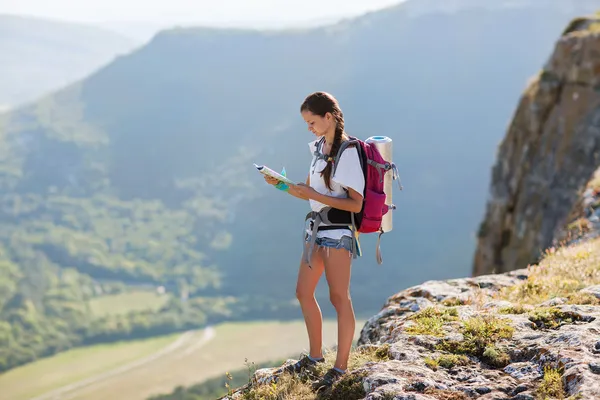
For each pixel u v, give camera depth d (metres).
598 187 11.37
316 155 3.92
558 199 19.36
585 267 6.54
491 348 4.02
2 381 170.38
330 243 3.89
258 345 191.50
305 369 4.20
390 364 3.96
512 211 21.53
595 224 9.89
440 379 3.78
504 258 21.61
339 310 3.96
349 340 3.99
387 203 4.07
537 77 22.06
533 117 21.20
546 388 3.49
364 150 3.83
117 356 190.50
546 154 20.39
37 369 179.50
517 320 4.52
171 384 156.62
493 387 3.63
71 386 163.62
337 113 3.79
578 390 3.32
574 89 20.03
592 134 19.03
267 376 4.29
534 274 6.48
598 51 19.58
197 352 187.25
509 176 22.05
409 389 3.63
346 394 3.76
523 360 3.94
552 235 19.00
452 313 4.98
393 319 5.55
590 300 5.04
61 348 196.38
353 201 3.79
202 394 127.75
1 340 191.38
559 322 4.45
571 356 3.69
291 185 3.84
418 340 4.33
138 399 145.50
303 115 3.83
